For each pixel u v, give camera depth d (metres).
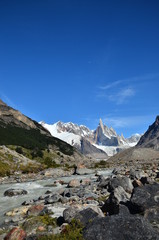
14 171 74.88
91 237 11.35
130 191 26.33
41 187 44.59
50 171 72.88
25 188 43.75
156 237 10.66
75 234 11.69
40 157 150.38
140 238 10.73
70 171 83.50
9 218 21.17
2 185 51.09
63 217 16.12
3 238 14.76
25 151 152.00
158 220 14.03
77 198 25.95
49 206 22.27
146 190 16.86
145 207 15.12
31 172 76.88
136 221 11.57
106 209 18.91
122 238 10.95
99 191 31.12
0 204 29.19
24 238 13.87
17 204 28.61
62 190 33.50
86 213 14.32
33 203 27.23
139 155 159.38
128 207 16.17
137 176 40.03
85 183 43.12
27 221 17.08
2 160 82.00
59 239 11.74
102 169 89.50
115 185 28.22
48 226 15.87
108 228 11.54
